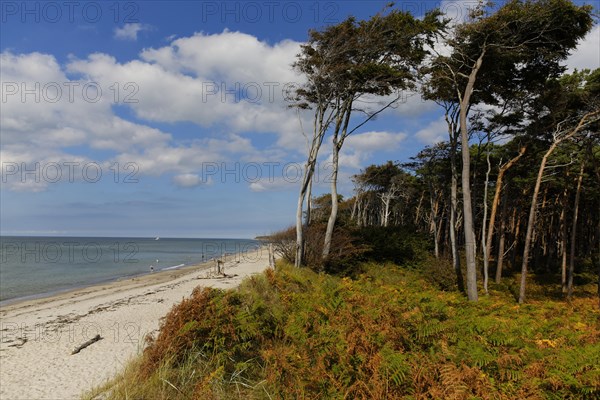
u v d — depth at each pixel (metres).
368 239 28.17
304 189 21.95
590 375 4.85
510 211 40.38
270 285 12.07
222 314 7.52
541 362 5.39
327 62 22.25
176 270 46.03
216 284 25.14
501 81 22.11
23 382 8.72
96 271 45.50
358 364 5.60
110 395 6.37
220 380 6.38
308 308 7.96
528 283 30.20
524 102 23.05
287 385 6.02
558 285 30.05
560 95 21.38
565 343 6.84
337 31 21.47
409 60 22.73
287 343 7.50
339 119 23.55
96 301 21.81
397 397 4.98
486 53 19.83
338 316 7.24
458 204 35.62
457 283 22.77
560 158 25.53
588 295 26.09
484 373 5.14
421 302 8.09
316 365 5.98
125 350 11.23
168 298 20.92
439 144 31.41
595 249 42.69
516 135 25.44
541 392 4.81
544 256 45.44
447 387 4.79
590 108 21.55
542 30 18.11
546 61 20.52
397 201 55.88
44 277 38.91
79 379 8.89
